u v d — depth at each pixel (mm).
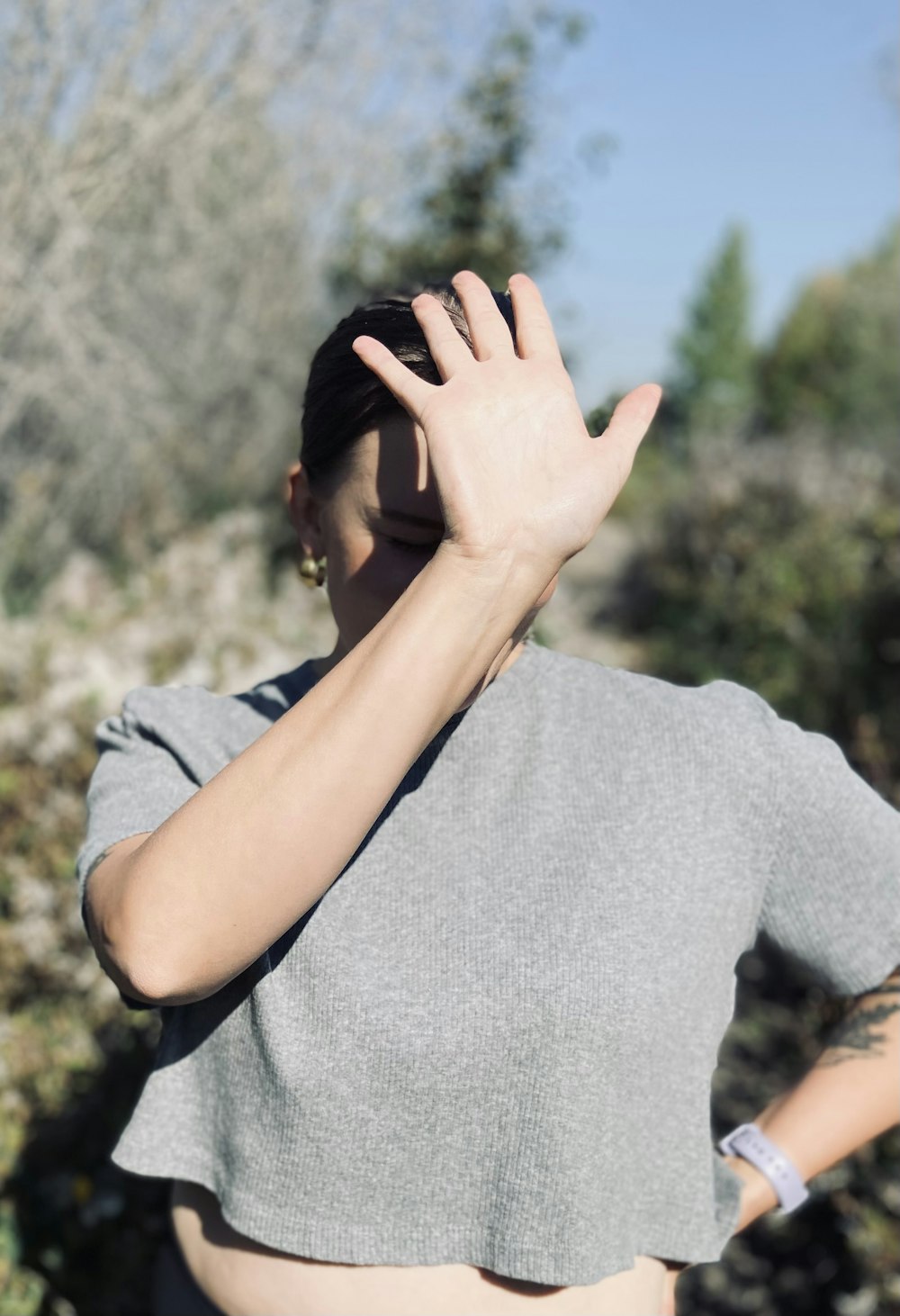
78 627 3693
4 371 4289
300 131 5645
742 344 43031
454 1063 902
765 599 6012
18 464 5059
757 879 1015
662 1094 973
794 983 2842
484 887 952
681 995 949
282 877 775
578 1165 917
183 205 5125
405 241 6176
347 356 925
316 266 6426
